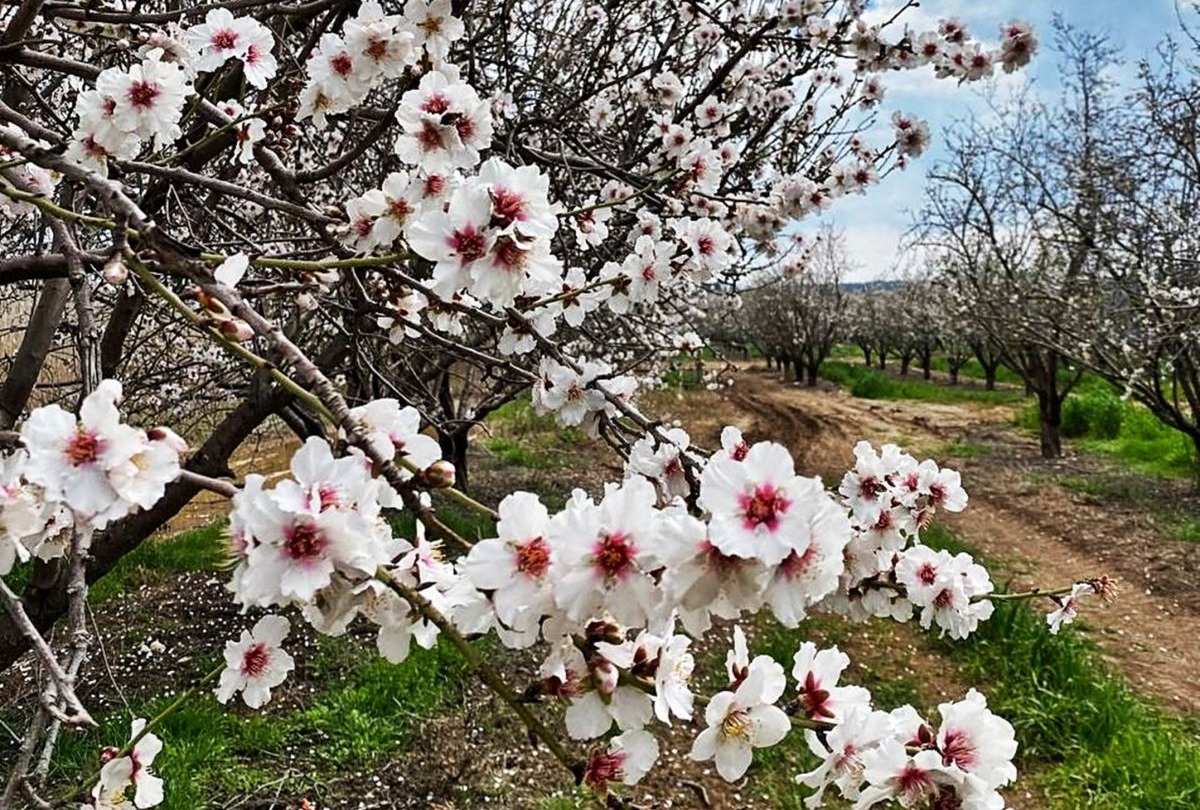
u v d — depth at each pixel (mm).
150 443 953
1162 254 8812
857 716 1216
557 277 1290
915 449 13562
